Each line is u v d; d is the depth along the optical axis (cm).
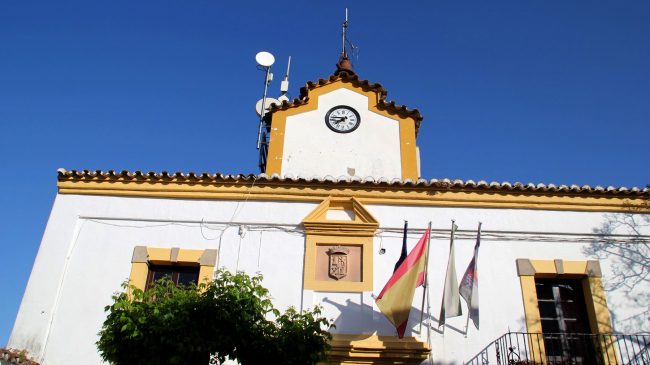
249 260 1084
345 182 1138
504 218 1134
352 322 1030
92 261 1079
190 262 1084
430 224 1041
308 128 1424
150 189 1143
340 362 986
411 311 1045
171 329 757
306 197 1140
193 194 1141
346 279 1071
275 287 1059
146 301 814
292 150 1391
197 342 759
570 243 1116
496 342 1002
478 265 1091
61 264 1072
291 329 820
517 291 1070
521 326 1038
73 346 1003
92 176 1141
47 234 1100
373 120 1438
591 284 1077
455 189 1146
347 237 1109
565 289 1100
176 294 814
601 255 1106
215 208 1133
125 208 1130
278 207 1135
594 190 1141
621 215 1143
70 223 1113
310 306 1041
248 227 1115
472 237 1117
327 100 1466
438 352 1011
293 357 800
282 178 1134
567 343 1041
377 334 1019
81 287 1054
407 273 992
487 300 1060
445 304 995
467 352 1013
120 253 1088
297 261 1085
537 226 1127
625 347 1013
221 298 803
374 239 1108
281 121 1433
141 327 770
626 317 1050
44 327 1014
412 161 1381
